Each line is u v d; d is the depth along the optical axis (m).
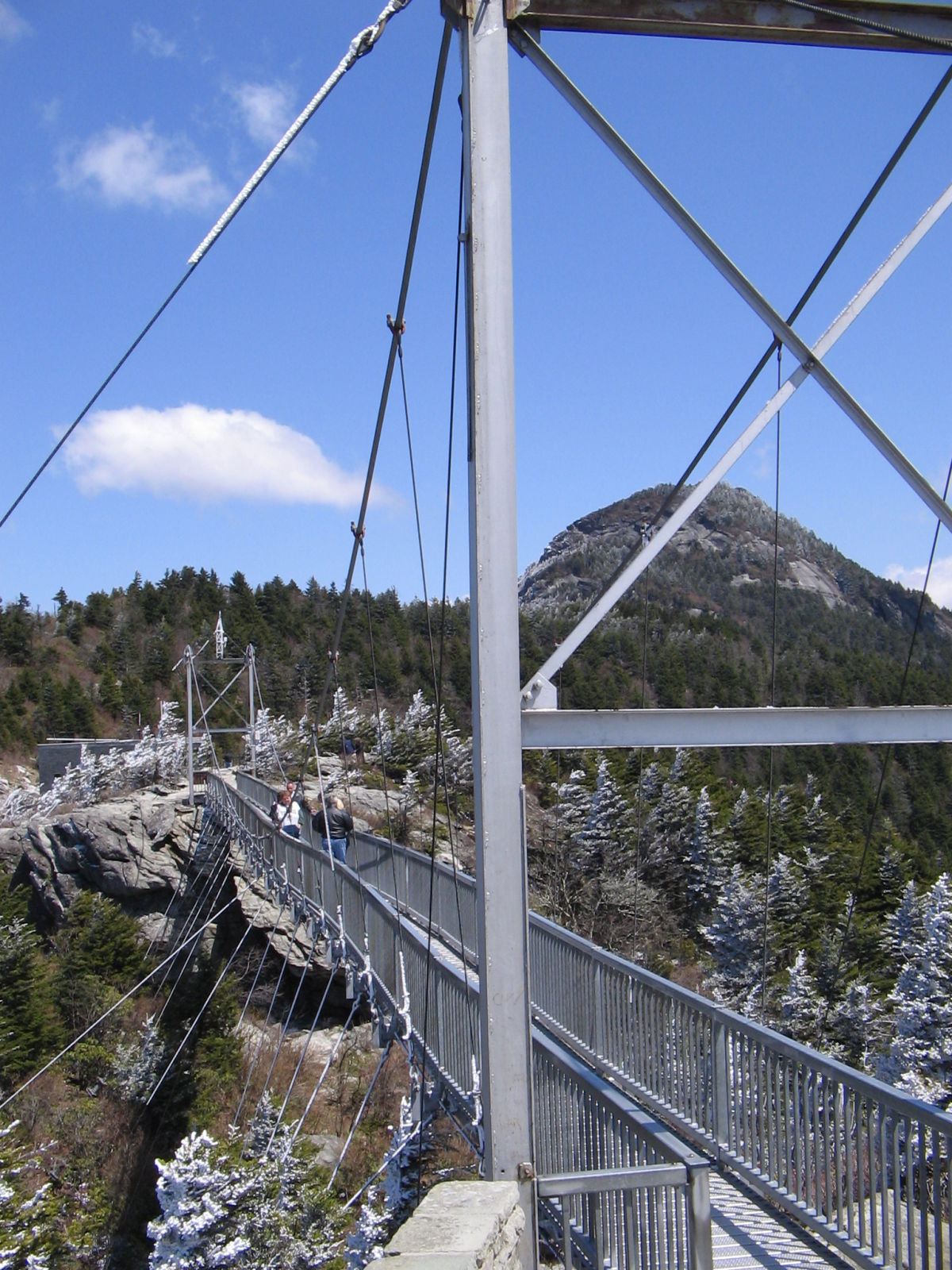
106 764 54.59
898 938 27.69
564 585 155.50
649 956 29.92
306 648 88.88
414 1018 9.54
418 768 38.88
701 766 42.09
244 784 31.73
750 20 5.18
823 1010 23.58
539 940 9.70
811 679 73.06
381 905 11.04
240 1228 17.81
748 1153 6.32
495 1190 4.29
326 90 5.06
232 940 34.56
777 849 36.62
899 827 47.88
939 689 74.12
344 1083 26.75
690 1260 4.43
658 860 34.72
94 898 37.34
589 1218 5.24
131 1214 24.16
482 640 4.69
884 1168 5.08
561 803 36.50
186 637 107.00
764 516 143.75
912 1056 19.17
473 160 4.80
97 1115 27.41
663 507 5.18
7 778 77.12
